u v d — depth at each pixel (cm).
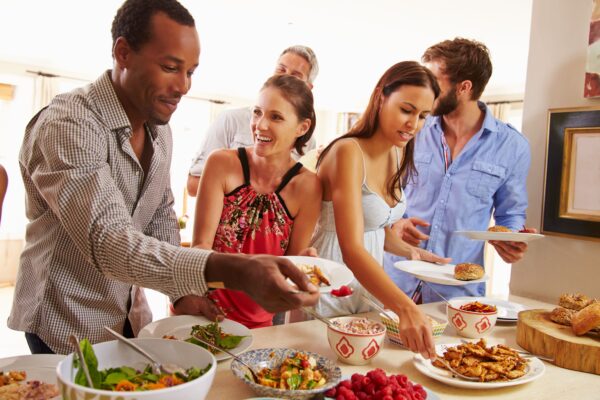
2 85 617
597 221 169
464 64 186
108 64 630
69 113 100
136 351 78
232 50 544
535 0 189
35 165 103
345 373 102
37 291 114
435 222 204
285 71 241
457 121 202
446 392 97
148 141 124
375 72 627
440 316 148
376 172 157
